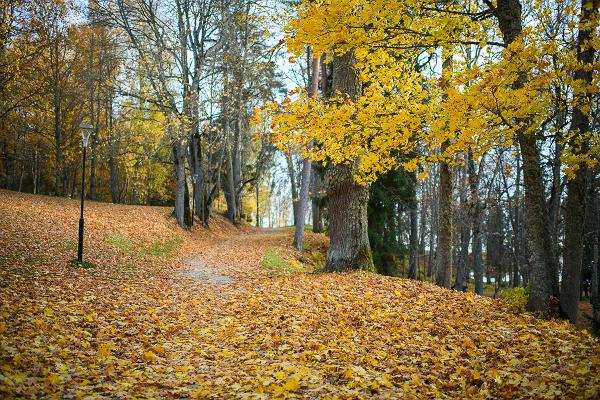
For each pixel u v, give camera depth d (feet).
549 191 58.54
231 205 134.72
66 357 15.66
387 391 13.14
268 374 15.35
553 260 24.50
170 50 72.54
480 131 16.94
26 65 81.82
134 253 53.52
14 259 37.32
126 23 72.23
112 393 12.89
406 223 93.09
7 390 11.20
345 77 37.88
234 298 30.99
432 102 22.66
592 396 11.43
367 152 20.34
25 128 98.99
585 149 20.68
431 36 18.79
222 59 77.66
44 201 75.77
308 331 21.24
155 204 152.05
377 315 23.70
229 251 73.05
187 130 73.15
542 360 15.57
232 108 82.38
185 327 23.03
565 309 23.80
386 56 21.15
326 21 16.26
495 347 17.74
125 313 24.59
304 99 19.20
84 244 49.80
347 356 17.04
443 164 37.63
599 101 24.54
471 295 29.48
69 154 107.86
